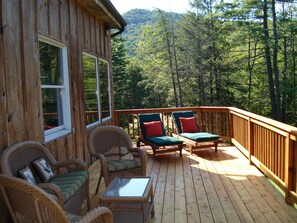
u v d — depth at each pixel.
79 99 4.92
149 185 2.89
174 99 22.12
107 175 3.70
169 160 5.75
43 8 3.62
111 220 2.11
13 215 2.10
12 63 2.85
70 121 4.45
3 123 2.64
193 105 21.27
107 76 7.09
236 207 3.43
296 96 20.02
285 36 18.12
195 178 4.58
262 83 21.05
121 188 2.79
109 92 7.14
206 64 19.58
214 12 19.77
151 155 6.19
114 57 26.17
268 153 4.27
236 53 20.78
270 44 17.56
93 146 4.02
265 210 3.34
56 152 3.90
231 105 20.31
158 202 3.62
